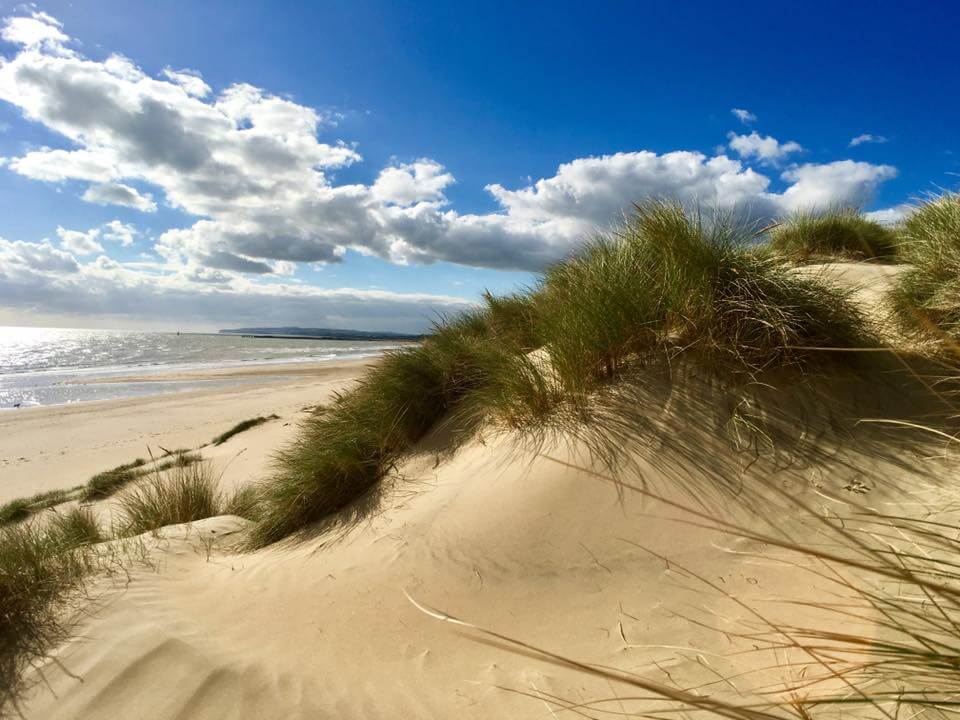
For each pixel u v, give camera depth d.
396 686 2.21
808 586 2.08
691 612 2.19
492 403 4.02
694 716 1.70
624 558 2.53
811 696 1.59
